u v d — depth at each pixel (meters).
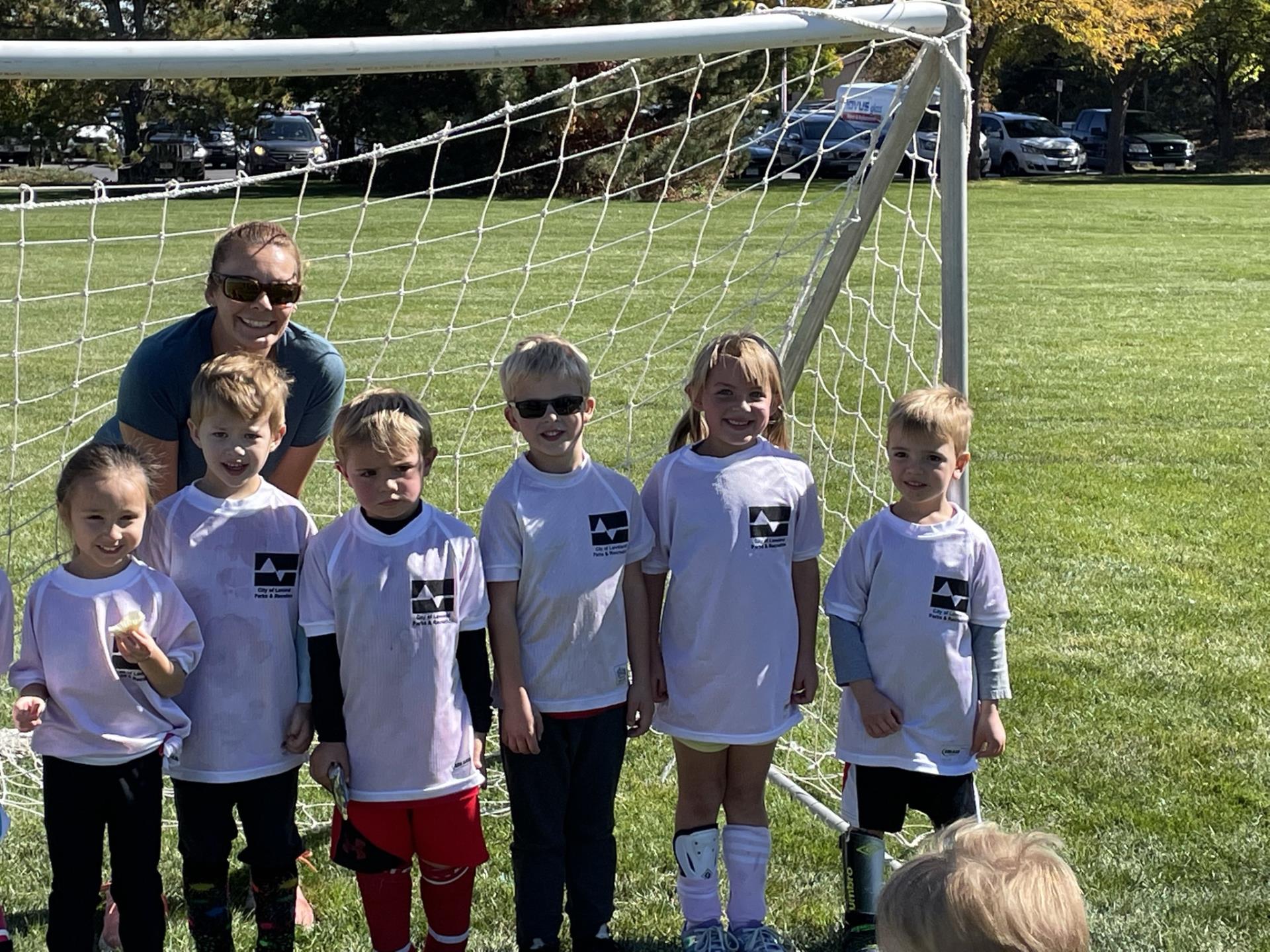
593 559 2.79
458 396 8.52
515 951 2.95
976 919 1.55
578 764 2.84
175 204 20.00
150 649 2.46
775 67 18.95
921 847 2.01
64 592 2.54
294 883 2.72
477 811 2.74
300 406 3.07
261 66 2.60
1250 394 9.17
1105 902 3.08
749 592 2.87
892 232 7.05
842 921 3.09
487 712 2.74
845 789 2.99
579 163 20.23
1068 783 3.69
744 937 2.85
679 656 2.91
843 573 2.96
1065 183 30.97
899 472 2.90
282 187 25.12
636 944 3.00
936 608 2.87
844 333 9.10
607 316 11.35
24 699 2.50
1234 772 3.75
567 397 2.75
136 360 2.88
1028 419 8.40
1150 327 11.93
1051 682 4.41
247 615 2.64
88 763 2.53
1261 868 3.23
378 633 2.63
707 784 2.97
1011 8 30.75
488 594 2.80
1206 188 29.31
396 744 2.64
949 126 3.08
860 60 3.65
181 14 26.70
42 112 26.39
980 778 3.71
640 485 6.76
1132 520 6.32
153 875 2.57
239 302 2.79
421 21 23.94
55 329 10.52
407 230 17.17
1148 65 41.25
